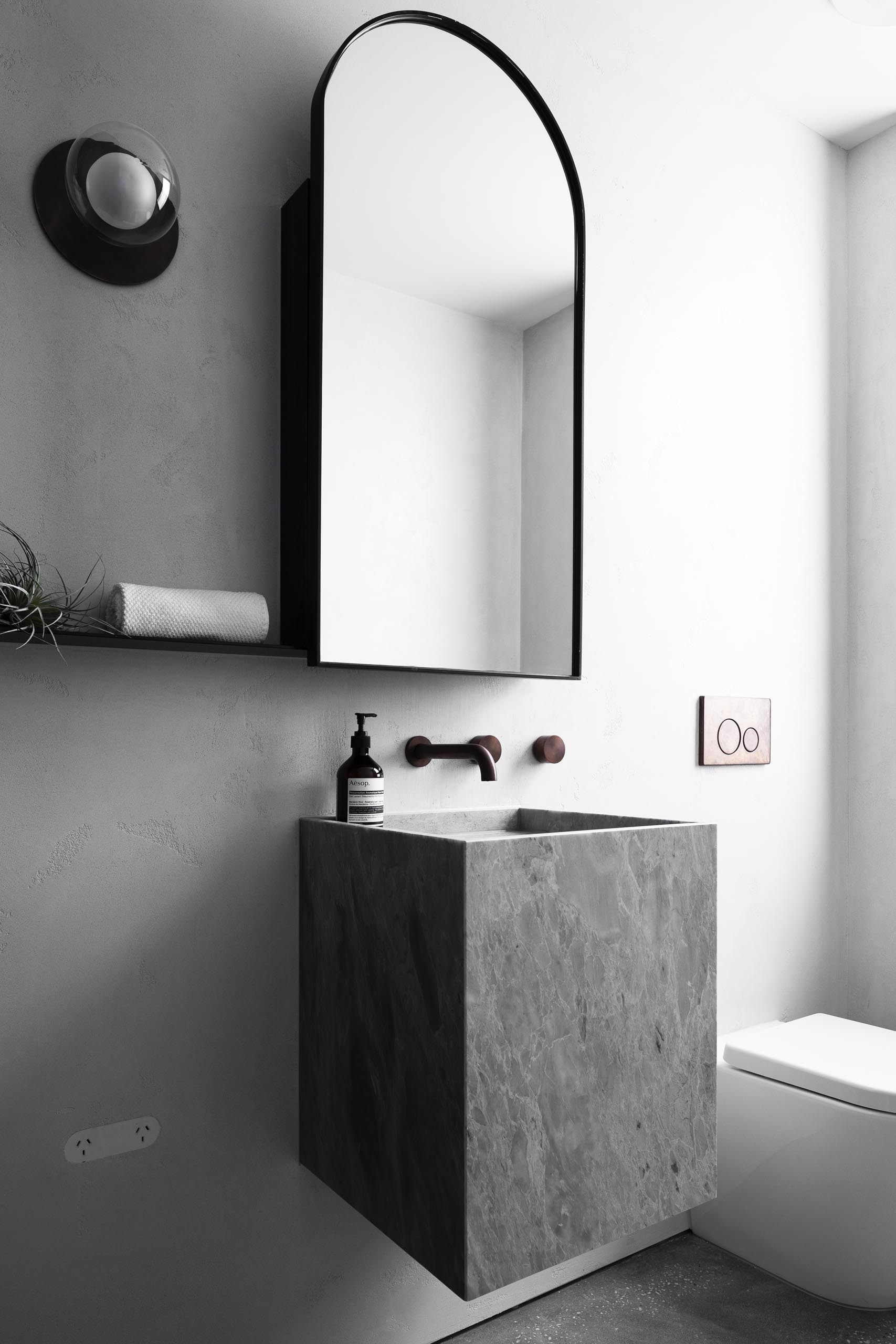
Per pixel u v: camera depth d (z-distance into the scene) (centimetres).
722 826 208
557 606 168
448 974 117
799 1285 171
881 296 236
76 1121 127
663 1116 135
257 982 143
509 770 172
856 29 200
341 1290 149
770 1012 217
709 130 212
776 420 223
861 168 241
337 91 146
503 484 162
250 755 143
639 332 196
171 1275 134
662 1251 186
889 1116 161
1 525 124
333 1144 138
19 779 125
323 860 142
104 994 130
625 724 190
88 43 133
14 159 127
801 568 228
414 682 160
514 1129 118
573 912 125
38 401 127
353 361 145
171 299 139
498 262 163
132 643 121
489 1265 115
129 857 132
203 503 140
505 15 178
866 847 234
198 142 142
